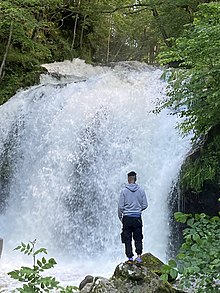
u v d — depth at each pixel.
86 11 23.22
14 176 15.81
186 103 9.78
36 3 19.16
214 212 10.85
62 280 9.82
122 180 13.57
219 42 8.78
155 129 13.77
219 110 9.48
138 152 13.70
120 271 7.71
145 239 12.04
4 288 8.95
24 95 17.67
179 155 12.62
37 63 20.62
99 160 14.32
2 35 19.80
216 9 10.45
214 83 9.32
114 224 12.98
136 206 8.30
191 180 10.76
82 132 15.05
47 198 14.50
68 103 16.19
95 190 13.84
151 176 13.02
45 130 15.96
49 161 15.14
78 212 13.80
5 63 19.56
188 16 19.42
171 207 11.81
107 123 14.83
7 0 18.16
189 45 9.18
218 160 10.64
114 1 23.44
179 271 4.79
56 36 24.23
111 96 15.68
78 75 21.84
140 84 16.19
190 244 5.03
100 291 7.25
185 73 10.03
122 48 32.41
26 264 11.84
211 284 4.94
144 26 24.38
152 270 8.19
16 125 16.83
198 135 10.84
